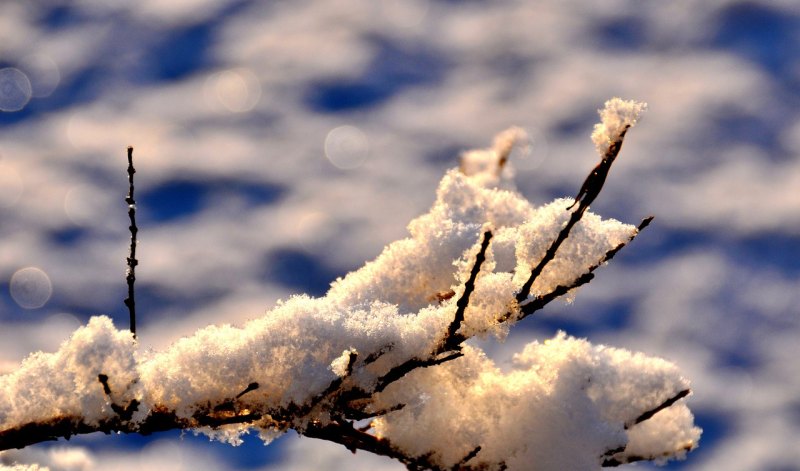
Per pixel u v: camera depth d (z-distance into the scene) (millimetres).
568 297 1812
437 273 1869
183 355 1804
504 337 1809
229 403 1799
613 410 1832
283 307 1819
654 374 1835
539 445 1821
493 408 1829
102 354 1787
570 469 1819
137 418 1789
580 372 1834
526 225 1813
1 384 1793
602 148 1787
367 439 1819
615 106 1784
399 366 1805
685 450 1833
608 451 1824
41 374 1796
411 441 1820
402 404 1810
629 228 1811
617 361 1840
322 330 1810
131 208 1800
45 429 1788
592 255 1809
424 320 1814
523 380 1834
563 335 1847
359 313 1823
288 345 1807
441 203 1903
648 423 1836
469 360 1835
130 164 1803
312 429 1815
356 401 1821
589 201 1791
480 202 1902
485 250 1786
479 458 1820
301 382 1800
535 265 1809
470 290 1795
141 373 1796
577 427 1823
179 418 1796
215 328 1815
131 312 1800
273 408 1801
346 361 1799
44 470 1890
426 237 1879
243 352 1805
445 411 1825
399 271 1872
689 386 1836
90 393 1787
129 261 1800
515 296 1807
